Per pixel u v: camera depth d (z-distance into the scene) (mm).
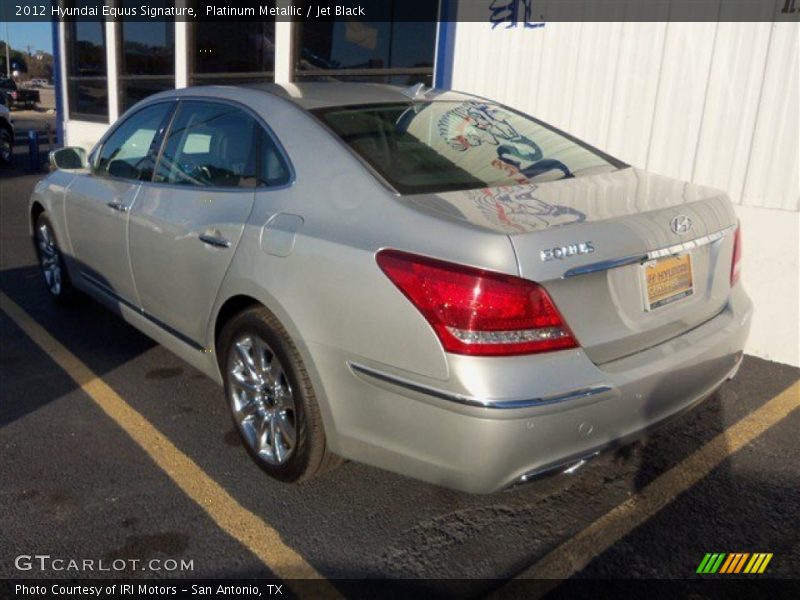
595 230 2469
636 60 5219
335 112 3234
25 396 4023
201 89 3840
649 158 5258
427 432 2439
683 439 3588
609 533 2873
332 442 2791
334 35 8312
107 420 3752
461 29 6297
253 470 3289
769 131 4648
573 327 2410
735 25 4707
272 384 3066
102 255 4344
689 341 2771
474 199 2668
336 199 2812
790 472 3299
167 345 3867
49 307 5512
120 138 4395
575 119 5641
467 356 2309
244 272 3018
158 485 3164
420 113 3396
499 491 2422
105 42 12492
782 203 4641
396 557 2732
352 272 2580
